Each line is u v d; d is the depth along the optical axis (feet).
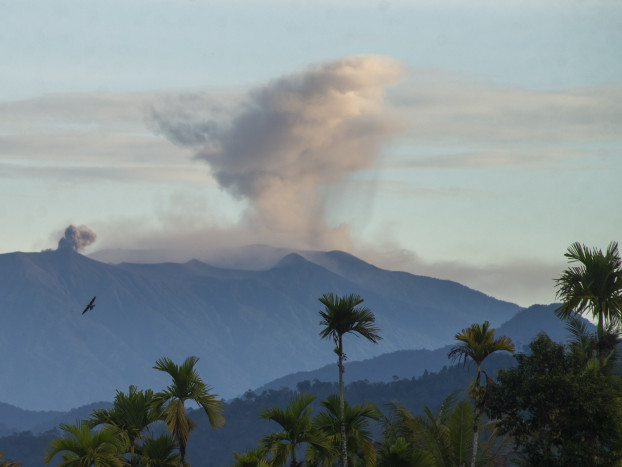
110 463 187.01
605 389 221.05
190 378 197.67
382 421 226.17
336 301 191.01
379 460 201.26
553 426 221.25
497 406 225.76
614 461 214.28
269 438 204.44
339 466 212.84
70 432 191.62
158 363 198.39
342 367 195.11
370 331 192.75
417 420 220.23
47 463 187.32
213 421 197.16
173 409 194.49
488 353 208.03
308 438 200.34
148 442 204.44
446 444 215.31
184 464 197.47
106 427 193.36
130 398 203.31
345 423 205.26
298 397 206.18
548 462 219.82
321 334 193.88
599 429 216.33
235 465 202.90
